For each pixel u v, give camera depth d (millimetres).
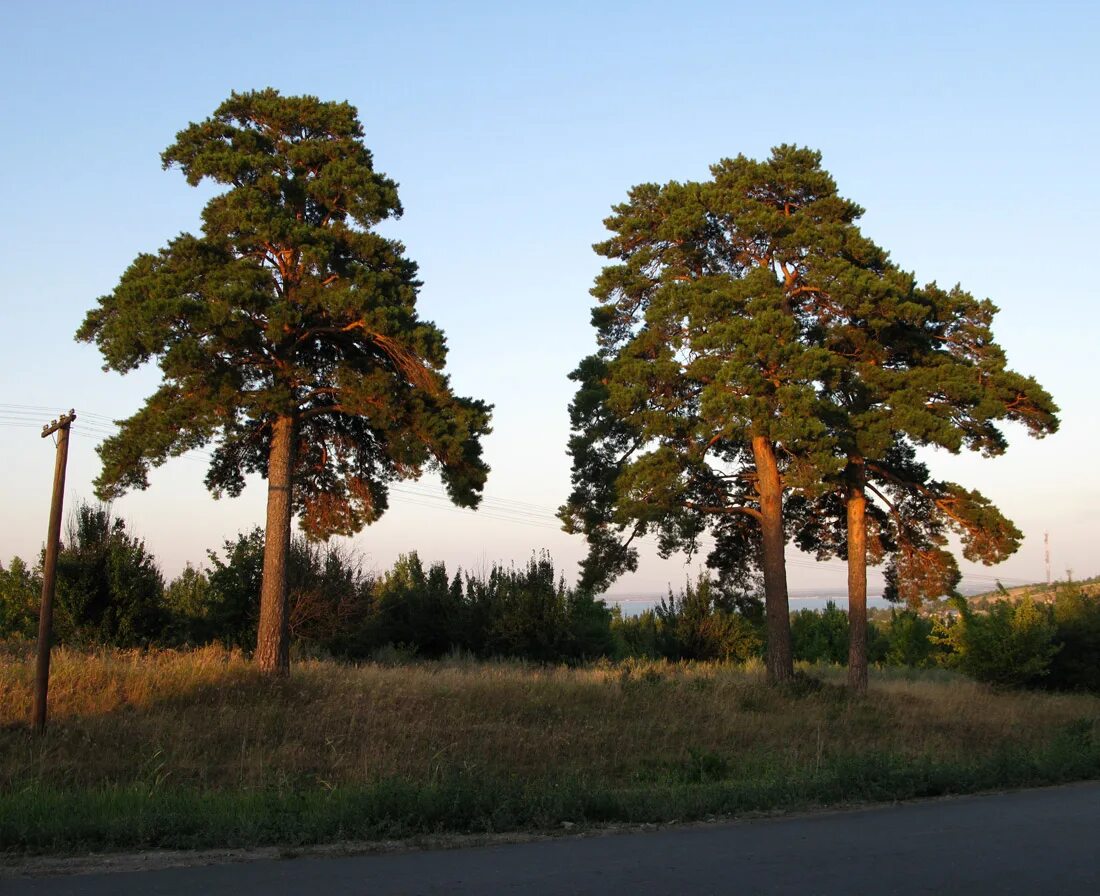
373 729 18031
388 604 40969
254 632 33406
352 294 21797
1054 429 28203
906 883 7938
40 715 16172
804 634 62250
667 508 27828
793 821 11695
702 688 25812
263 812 10742
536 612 39938
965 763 16984
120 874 8453
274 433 23500
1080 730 21344
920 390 27594
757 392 25531
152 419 21203
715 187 29172
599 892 7594
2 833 9578
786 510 33125
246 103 23984
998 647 35406
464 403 23828
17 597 33156
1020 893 7605
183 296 21250
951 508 30062
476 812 11133
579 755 18047
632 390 27422
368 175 23688
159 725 17047
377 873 8398
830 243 27625
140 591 29000
